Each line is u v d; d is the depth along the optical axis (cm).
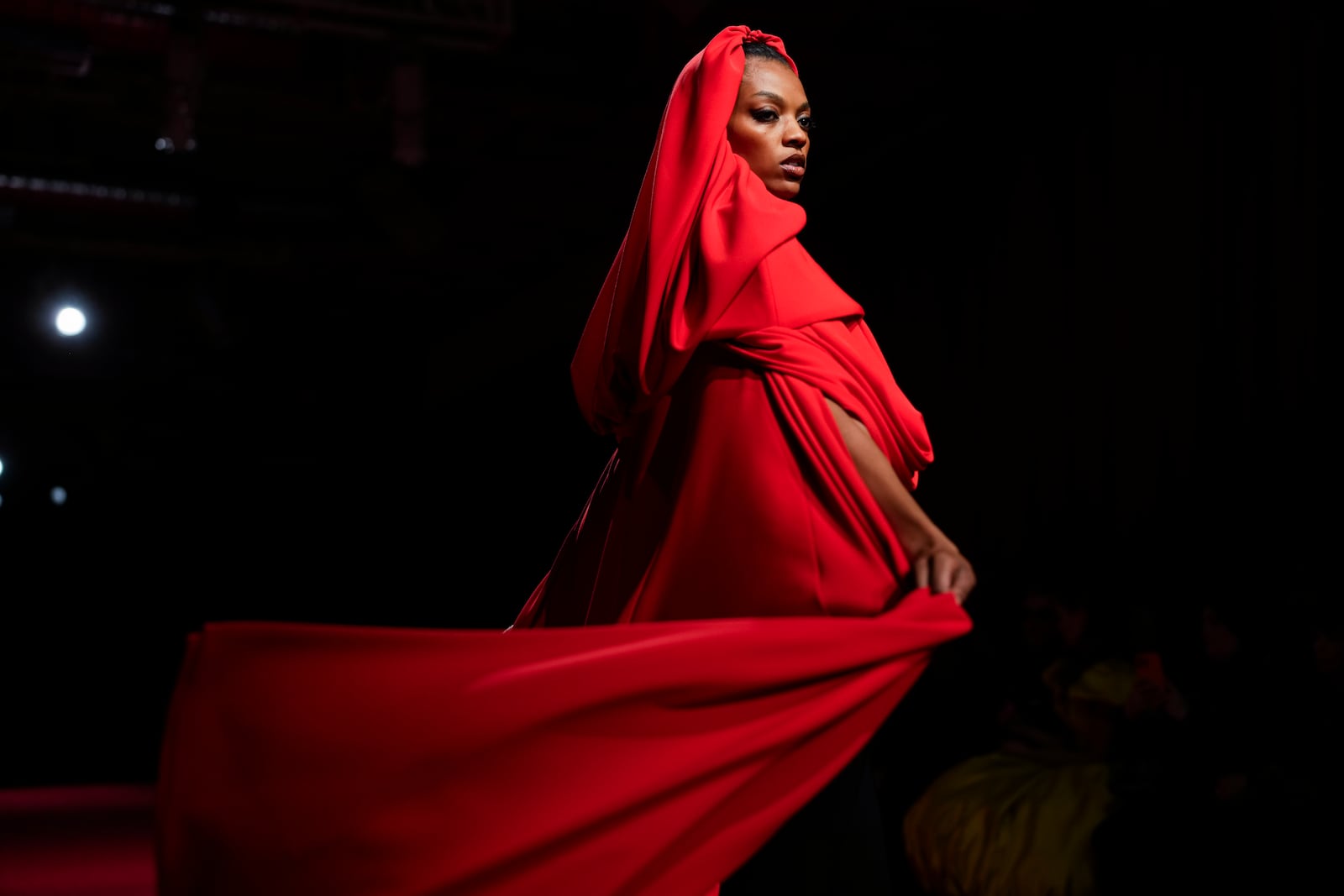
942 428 615
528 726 103
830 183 705
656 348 121
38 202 883
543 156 788
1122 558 485
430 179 863
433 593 1249
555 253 957
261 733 105
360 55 692
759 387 120
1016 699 407
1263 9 452
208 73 720
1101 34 534
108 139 818
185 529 1316
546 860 103
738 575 116
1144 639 369
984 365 593
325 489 1324
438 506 1256
